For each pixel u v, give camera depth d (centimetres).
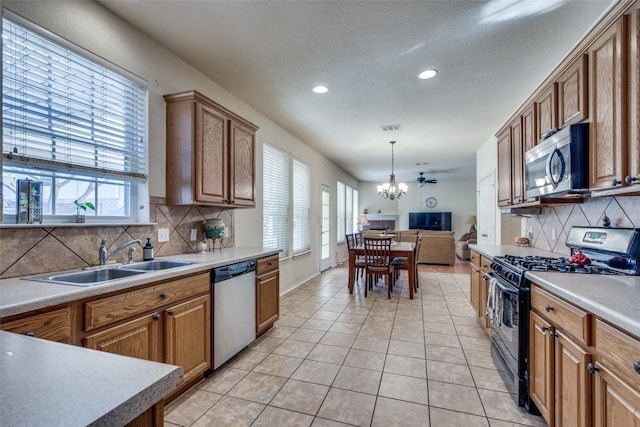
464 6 204
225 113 280
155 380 61
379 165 795
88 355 72
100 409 51
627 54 145
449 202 1116
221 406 194
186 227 278
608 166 159
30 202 169
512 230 490
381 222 1147
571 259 215
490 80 309
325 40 242
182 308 200
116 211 225
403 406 195
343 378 227
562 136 188
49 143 181
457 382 222
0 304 117
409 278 446
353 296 459
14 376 61
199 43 247
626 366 107
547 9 206
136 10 209
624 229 189
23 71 169
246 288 268
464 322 346
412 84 317
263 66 282
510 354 212
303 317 363
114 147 217
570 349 141
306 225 573
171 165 251
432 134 502
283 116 415
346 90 332
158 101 246
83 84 198
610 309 114
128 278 168
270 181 437
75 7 190
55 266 180
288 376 230
